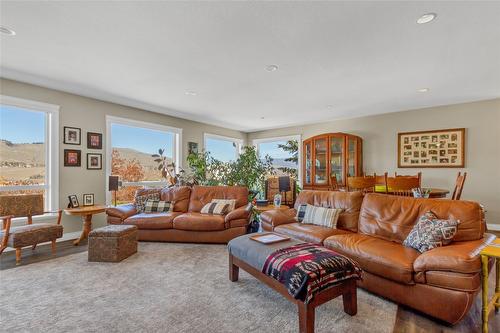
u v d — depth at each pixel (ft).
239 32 7.68
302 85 12.30
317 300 5.30
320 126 21.17
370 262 6.82
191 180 17.87
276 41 8.20
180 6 6.48
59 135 12.89
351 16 6.87
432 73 10.77
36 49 8.80
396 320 5.89
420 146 16.61
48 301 6.75
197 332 5.48
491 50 8.71
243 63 9.86
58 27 7.45
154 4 6.40
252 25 7.31
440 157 15.93
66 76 11.21
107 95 13.93
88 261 9.70
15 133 11.71
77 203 12.98
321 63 9.82
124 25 7.34
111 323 5.79
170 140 18.94
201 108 16.79
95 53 9.07
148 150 17.48
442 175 15.89
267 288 7.51
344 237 8.16
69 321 5.86
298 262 5.68
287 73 10.82
